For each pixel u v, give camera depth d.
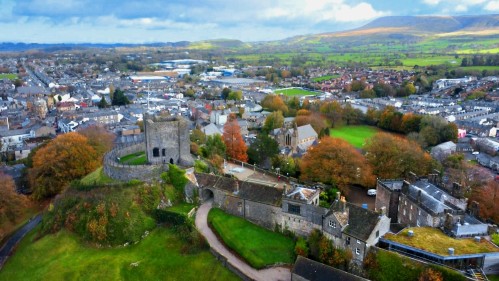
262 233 109.94
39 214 144.50
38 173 154.38
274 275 94.75
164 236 112.56
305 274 89.44
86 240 112.88
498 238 92.19
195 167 133.75
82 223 115.69
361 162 145.50
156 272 100.12
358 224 95.75
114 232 111.81
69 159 155.88
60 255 109.19
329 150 144.12
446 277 83.12
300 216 105.50
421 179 127.81
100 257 105.94
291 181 140.00
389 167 149.25
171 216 115.94
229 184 121.94
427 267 85.44
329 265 96.75
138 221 114.94
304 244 101.62
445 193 113.44
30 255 111.75
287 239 107.38
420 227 100.31
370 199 140.00
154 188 123.44
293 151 196.00
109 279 97.94
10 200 134.75
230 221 114.62
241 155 172.12
